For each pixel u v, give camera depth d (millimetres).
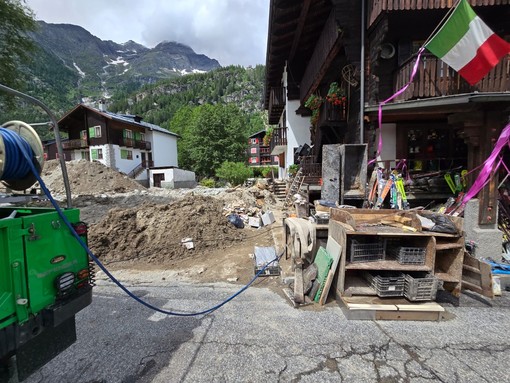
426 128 7531
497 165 5172
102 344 3068
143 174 35000
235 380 2490
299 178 11328
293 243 4836
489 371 2551
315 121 12555
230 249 6957
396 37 7008
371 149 7281
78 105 32062
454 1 5957
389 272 3980
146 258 6379
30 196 2578
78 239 2346
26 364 1950
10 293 1811
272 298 4203
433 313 3447
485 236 5109
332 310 3742
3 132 2252
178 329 3350
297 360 2738
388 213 4566
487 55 4852
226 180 33812
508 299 4043
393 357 2760
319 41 9312
